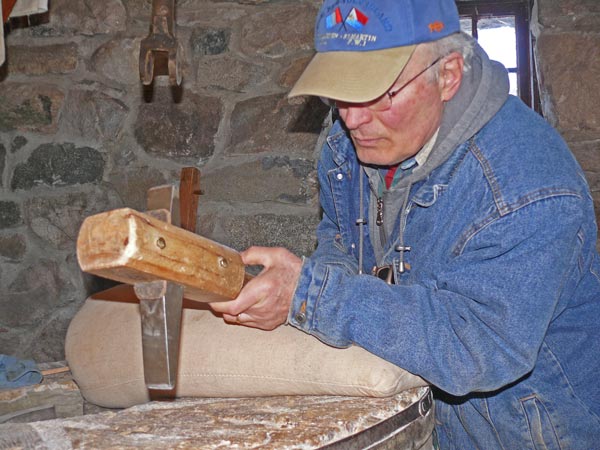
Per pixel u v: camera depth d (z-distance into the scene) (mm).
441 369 1051
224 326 1257
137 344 1327
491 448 1299
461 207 1136
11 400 1383
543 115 2494
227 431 988
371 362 1119
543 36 2445
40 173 2730
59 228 2738
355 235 1398
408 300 1078
